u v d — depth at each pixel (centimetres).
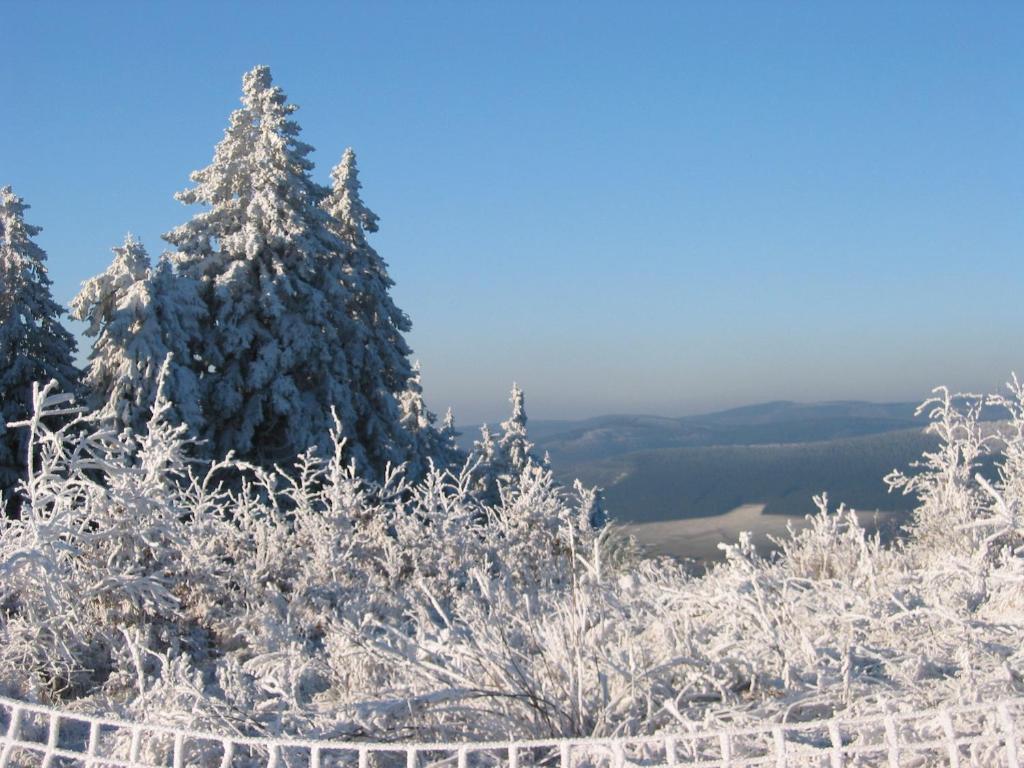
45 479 801
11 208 2659
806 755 353
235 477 2325
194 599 880
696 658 509
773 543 981
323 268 2562
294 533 1120
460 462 3344
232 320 2362
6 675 685
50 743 400
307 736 462
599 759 418
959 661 494
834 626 601
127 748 468
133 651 546
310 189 2600
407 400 3291
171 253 2506
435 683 515
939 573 621
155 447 906
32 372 2575
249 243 2389
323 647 810
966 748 388
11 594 754
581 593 550
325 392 2466
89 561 838
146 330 2133
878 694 438
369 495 1255
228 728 481
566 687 496
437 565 1102
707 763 348
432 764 422
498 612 575
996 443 1066
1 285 2594
